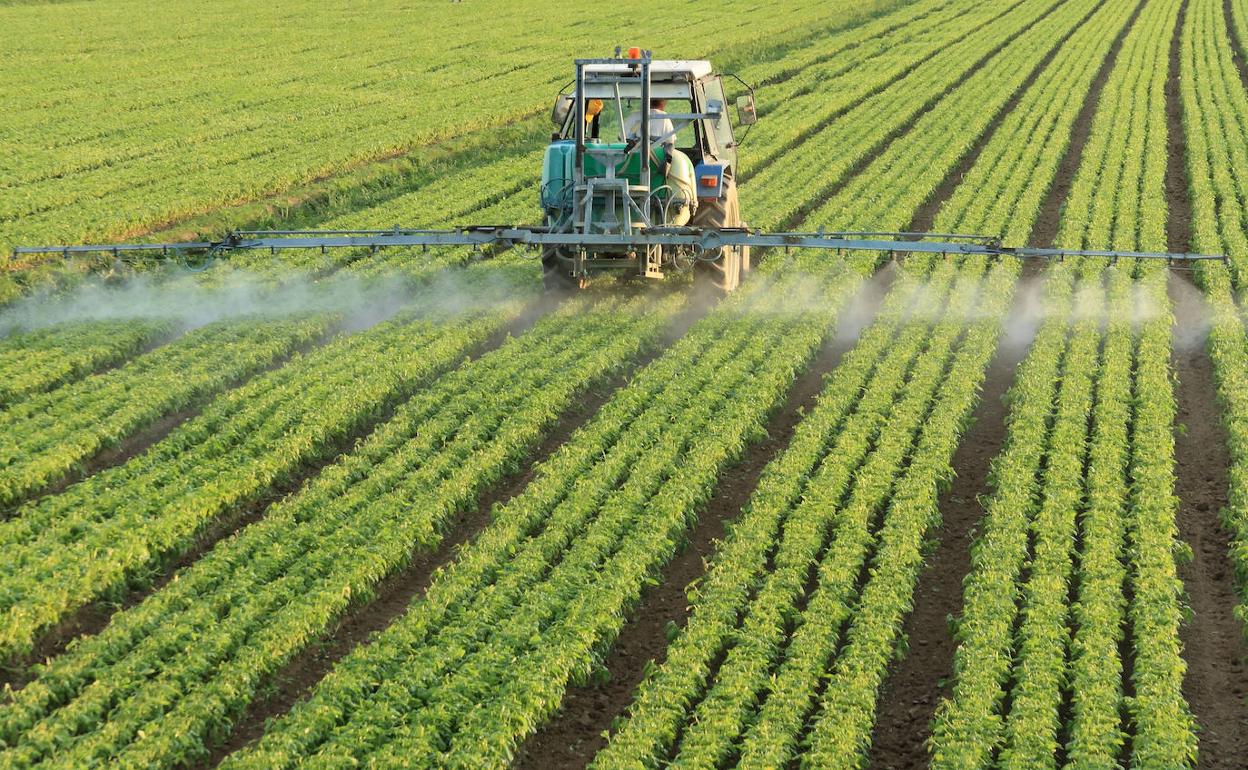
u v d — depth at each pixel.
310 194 44.03
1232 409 24.25
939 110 59.38
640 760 14.48
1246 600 17.83
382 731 14.72
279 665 16.31
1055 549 18.94
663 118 29.33
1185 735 14.68
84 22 81.38
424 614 17.12
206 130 52.59
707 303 31.34
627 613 17.92
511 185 44.97
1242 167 46.97
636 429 23.34
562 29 83.12
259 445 22.34
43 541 18.36
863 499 20.64
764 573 18.64
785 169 48.53
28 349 26.95
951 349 29.03
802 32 82.88
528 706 15.33
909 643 17.36
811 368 28.09
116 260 34.03
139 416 23.44
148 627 16.62
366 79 65.50
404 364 26.19
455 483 20.97
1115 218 41.72
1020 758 14.31
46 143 49.22
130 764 13.98
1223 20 86.00
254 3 93.12
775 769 14.30
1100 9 92.69
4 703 15.27
